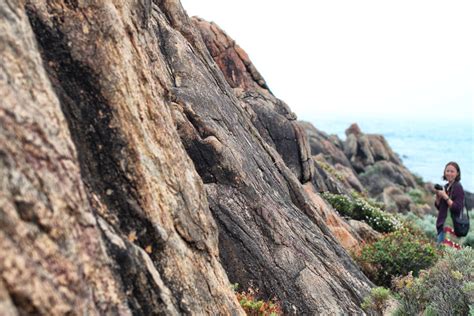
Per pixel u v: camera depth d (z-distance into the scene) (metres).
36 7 4.69
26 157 3.44
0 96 3.44
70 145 4.15
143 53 5.80
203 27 16.33
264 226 8.52
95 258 3.87
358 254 11.95
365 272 11.34
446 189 12.62
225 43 16.56
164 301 4.53
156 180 5.06
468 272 7.90
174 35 10.12
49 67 4.59
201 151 8.55
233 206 8.39
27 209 3.24
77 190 3.95
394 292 9.39
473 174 126.06
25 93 3.76
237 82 16.53
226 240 8.05
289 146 15.50
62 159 3.89
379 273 11.24
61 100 4.52
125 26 5.43
